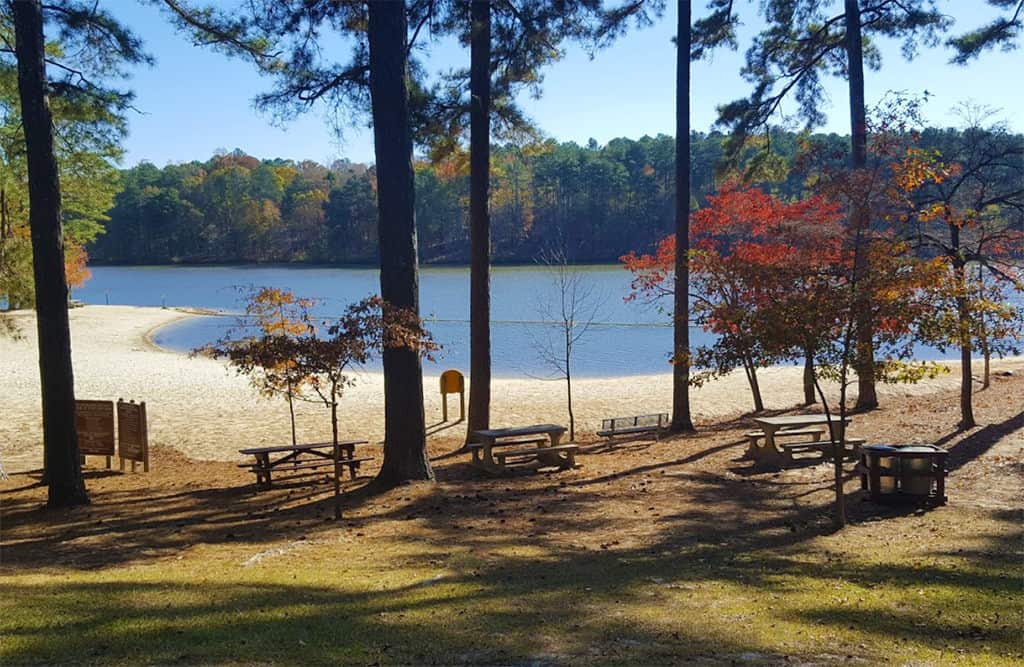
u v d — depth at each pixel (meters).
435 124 15.50
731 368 10.38
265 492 13.20
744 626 5.92
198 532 10.49
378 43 12.48
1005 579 7.13
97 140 13.75
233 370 28.89
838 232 11.13
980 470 12.13
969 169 14.94
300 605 6.55
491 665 5.08
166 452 17.06
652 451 15.83
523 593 6.94
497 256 100.62
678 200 17.39
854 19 17.62
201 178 151.88
